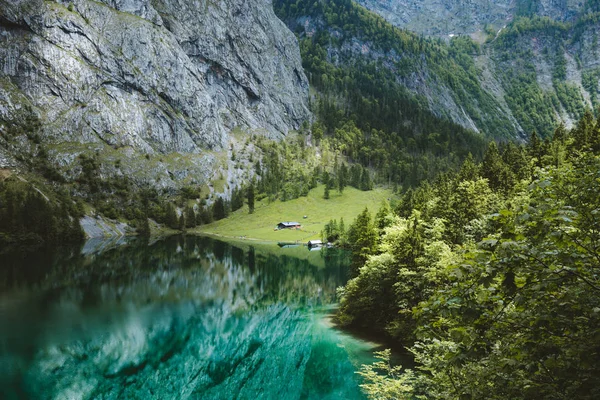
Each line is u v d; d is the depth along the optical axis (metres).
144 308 76.31
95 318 68.81
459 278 10.33
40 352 53.25
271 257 144.62
